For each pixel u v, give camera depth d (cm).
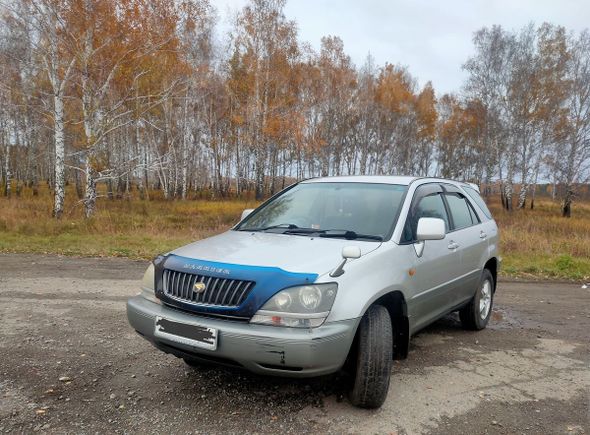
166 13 1902
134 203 2723
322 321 296
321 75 3859
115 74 1859
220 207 2691
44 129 3062
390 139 4350
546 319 629
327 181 484
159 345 332
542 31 3425
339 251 344
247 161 4125
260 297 296
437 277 426
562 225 1931
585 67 3166
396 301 374
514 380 405
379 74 4619
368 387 321
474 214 564
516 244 1335
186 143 3397
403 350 388
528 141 3453
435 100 4834
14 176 4434
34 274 778
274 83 3234
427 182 483
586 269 1052
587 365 450
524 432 314
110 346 446
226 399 343
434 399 359
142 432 296
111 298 632
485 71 3628
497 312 658
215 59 3444
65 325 506
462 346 495
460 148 5034
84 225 1463
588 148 3159
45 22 1698
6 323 505
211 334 296
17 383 358
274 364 287
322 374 297
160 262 347
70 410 320
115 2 1775
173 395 347
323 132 4031
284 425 309
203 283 310
